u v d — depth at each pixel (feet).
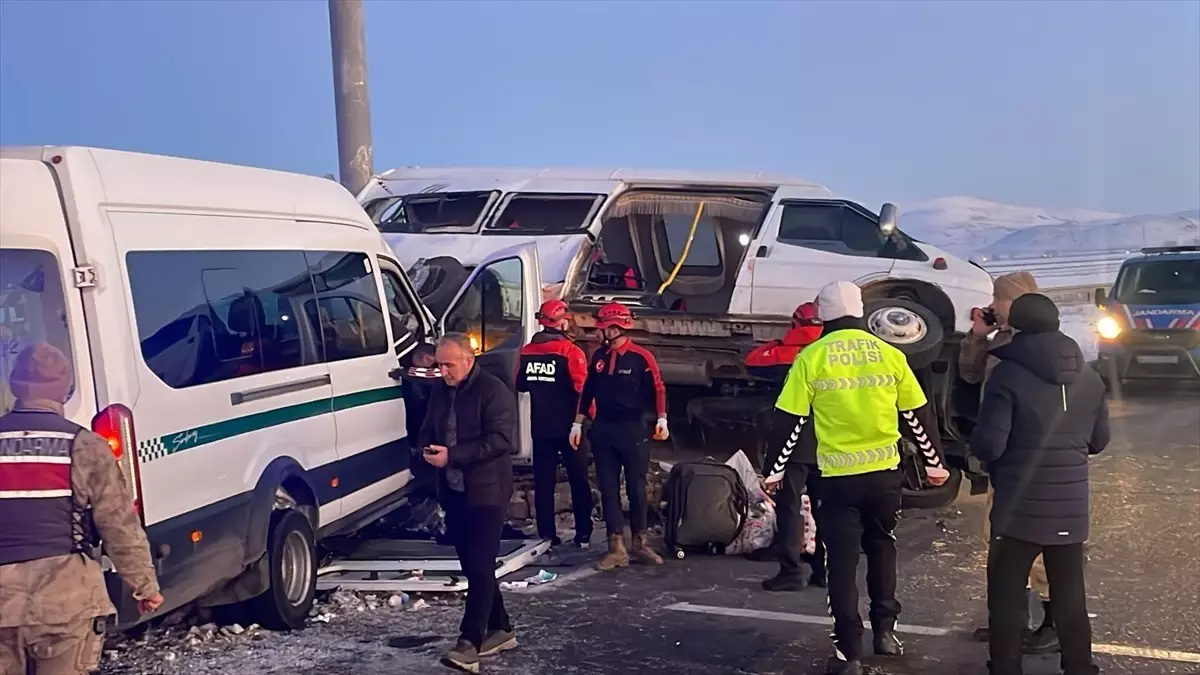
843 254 32.71
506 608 20.40
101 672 16.90
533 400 24.98
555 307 25.11
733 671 16.93
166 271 16.12
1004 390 14.58
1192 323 47.26
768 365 23.75
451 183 37.50
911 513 28.43
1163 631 18.39
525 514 27.32
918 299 31.94
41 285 14.46
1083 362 14.70
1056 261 94.38
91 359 14.52
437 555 24.07
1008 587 14.97
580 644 18.28
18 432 11.94
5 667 11.76
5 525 11.75
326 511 20.25
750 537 24.07
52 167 14.62
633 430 23.27
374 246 23.72
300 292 19.99
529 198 35.78
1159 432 38.91
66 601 11.78
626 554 23.48
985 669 16.80
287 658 17.65
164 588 15.39
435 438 17.33
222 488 16.90
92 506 12.17
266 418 18.24
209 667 17.20
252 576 18.16
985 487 30.66
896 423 16.30
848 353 16.11
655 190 35.58
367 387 22.00
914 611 19.93
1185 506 27.78
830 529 16.30
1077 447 14.57
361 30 38.88
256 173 19.61
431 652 17.94
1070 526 14.51
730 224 38.22
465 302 27.20
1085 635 14.82
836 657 16.33
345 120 39.09
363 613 20.12
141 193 15.92
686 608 20.33
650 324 32.17
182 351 16.21
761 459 32.04
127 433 14.65
